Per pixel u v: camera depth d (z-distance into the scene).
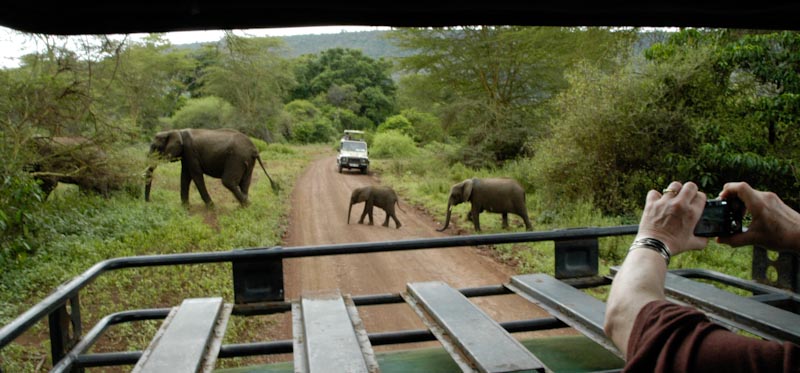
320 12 1.52
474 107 25.25
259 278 2.28
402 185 20.66
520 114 24.23
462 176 21.17
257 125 48.31
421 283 2.47
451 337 1.85
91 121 11.70
